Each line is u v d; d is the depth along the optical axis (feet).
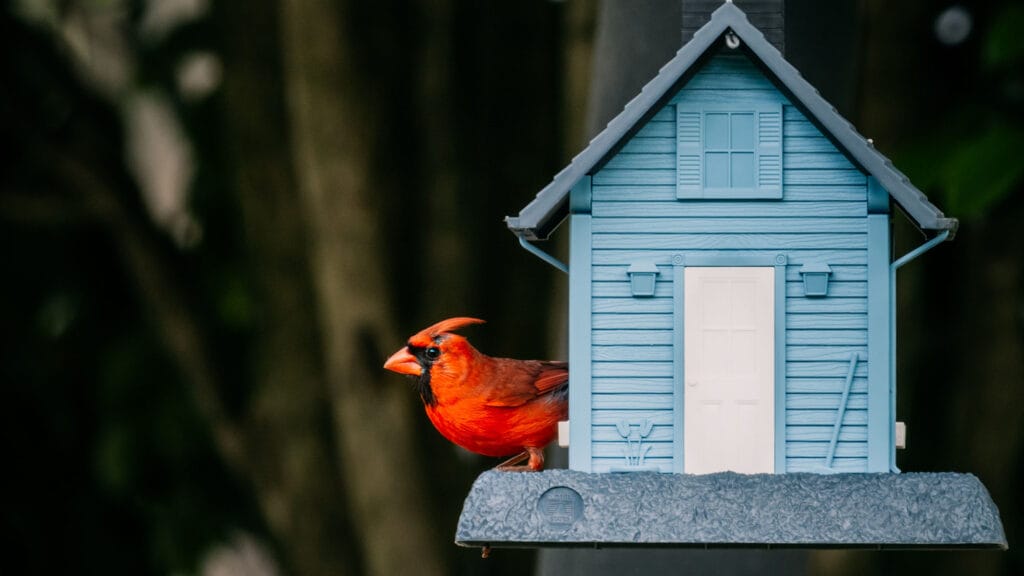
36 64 51.26
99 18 51.70
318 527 46.14
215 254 50.39
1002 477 44.21
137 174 51.67
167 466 51.93
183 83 51.67
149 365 51.37
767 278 31.32
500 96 48.60
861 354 31.19
